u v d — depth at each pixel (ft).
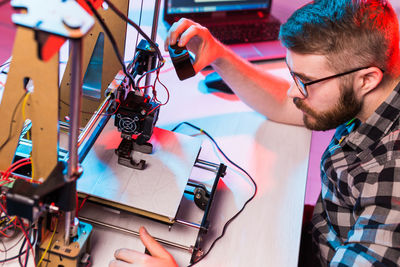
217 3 5.65
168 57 5.04
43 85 2.51
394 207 2.98
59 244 2.69
